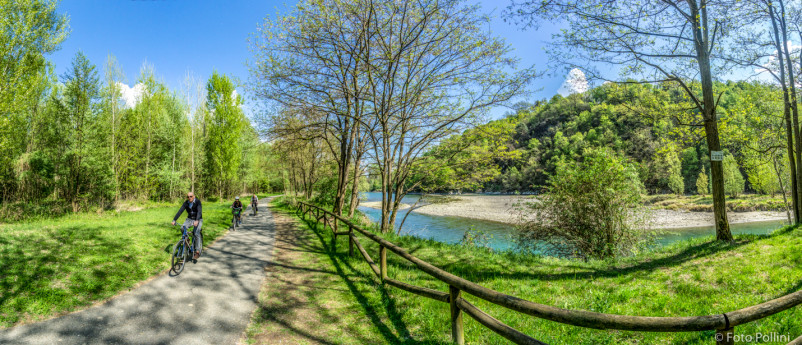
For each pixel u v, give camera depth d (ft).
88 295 17.01
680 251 28.53
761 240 27.66
